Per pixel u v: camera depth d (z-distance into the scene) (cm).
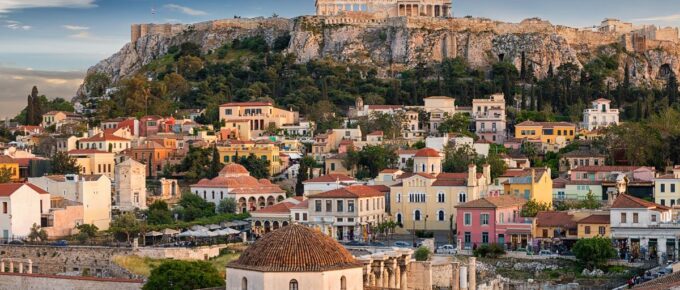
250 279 13812
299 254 13800
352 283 14062
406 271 18725
